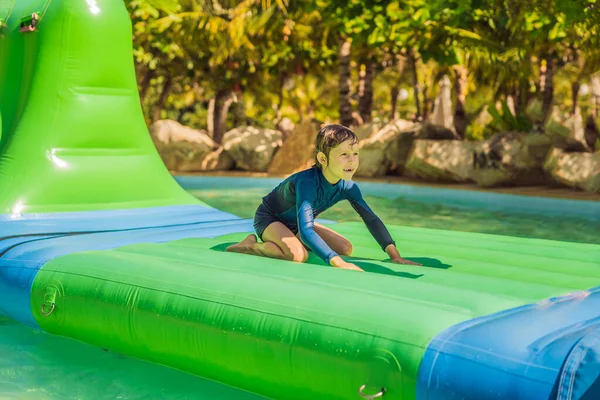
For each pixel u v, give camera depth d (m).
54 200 5.02
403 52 17.20
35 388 2.87
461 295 2.59
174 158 14.69
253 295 2.70
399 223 7.07
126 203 5.31
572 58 16.61
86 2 5.36
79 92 5.30
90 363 3.19
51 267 3.55
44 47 5.29
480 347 2.07
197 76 19.27
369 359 2.23
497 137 11.17
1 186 5.03
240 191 10.41
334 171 3.35
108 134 5.37
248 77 18.88
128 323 3.04
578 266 3.43
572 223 7.05
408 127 12.95
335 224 4.82
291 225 3.67
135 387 2.89
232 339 2.62
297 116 28.20
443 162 11.38
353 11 11.29
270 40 16.23
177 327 2.83
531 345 2.06
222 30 15.05
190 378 2.99
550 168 10.45
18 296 3.63
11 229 4.44
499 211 8.07
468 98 20.34
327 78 24.78
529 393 1.91
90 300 3.22
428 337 2.18
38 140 5.15
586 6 10.05
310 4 12.05
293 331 2.45
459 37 11.95
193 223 4.96
